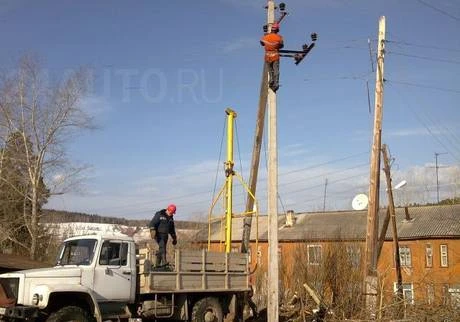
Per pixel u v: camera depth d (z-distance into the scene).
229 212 18.02
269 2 13.91
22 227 38.44
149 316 14.48
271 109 14.17
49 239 39.34
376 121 20.78
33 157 37.75
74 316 12.61
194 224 37.31
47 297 12.30
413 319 17.19
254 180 19.06
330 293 19.39
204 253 15.68
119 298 13.95
